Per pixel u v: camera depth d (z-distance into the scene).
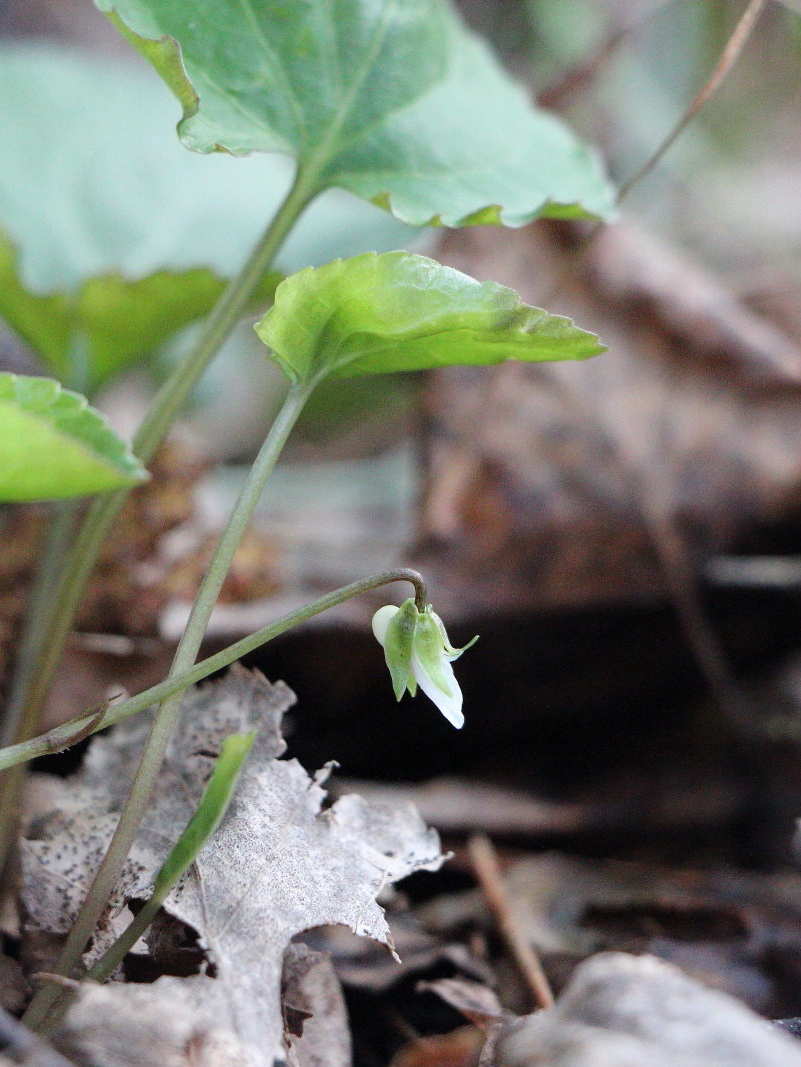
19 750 0.27
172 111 0.41
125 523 0.34
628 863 0.34
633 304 0.39
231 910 0.28
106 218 0.37
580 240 0.40
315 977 0.29
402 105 0.31
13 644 0.33
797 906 0.32
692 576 0.36
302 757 0.35
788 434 0.37
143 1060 0.26
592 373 0.38
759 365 0.38
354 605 0.35
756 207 0.75
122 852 0.27
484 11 0.71
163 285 0.33
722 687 0.36
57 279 0.35
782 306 0.42
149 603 0.34
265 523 0.43
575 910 0.32
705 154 0.75
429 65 0.31
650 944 0.31
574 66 0.46
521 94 0.33
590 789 0.35
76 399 0.26
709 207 0.74
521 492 0.36
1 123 0.37
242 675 0.30
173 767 0.29
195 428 0.50
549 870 0.33
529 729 0.37
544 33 0.67
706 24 0.68
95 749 0.29
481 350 0.27
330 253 0.38
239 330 0.52
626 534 0.36
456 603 0.36
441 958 0.30
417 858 0.29
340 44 0.30
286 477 0.56
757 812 0.35
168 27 0.29
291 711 0.35
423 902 0.32
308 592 0.36
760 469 0.37
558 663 0.36
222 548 0.27
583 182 0.32
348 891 0.28
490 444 0.37
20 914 0.28
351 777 0.35
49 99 0.39
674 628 0.37
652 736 0.37
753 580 0.36
